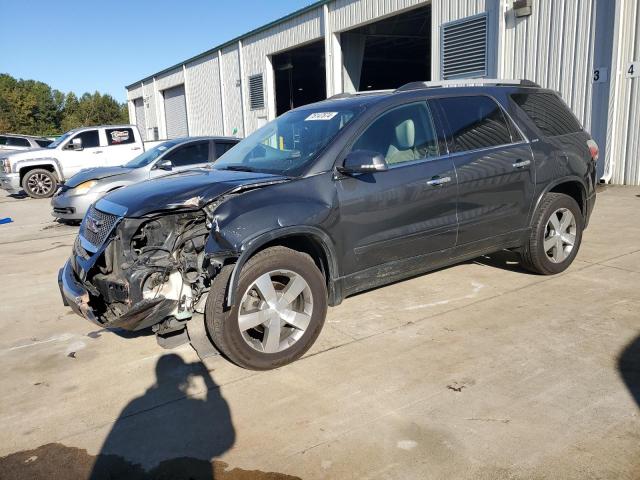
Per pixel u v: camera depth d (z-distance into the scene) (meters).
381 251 4.20
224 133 25.92
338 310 4.79
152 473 2.76
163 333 3.92
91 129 15.73
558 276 5.41
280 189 3.80
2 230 10.33
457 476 2.59
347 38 18.23
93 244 3.90
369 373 3.63
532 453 2.72
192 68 28.08
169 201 3.69
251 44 22.44
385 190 4.14
